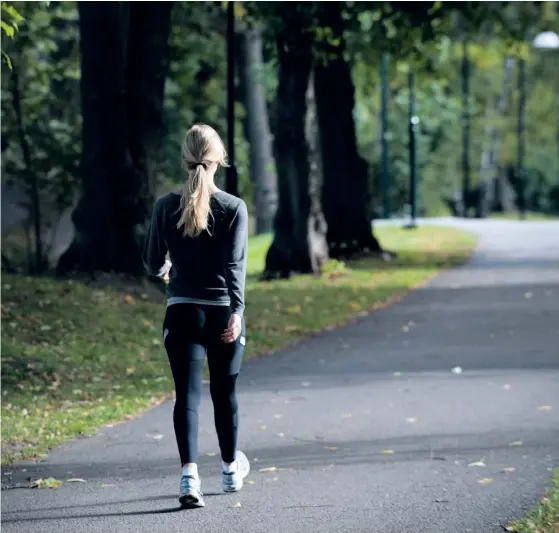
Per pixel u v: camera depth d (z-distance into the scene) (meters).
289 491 8.05
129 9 23.06
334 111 33.16
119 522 7.23
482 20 29.42
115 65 22.61
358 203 33.59
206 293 7.16
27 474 9.02
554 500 7.35
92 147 22.61
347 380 13.59
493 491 7.88
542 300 22.27
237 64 50.94
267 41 28.33
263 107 51.22
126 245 22.61
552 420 10.70
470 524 7.01
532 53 89.00
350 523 7.10
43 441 10.35
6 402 12.61
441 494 7.84
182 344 7.19
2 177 28.25
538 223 58.06
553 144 92.81
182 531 6.95
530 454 9.15
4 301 18.16
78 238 22.75
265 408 11.80
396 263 32.25
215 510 7.48
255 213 51.50
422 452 9.41
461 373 13.84
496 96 90.44
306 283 26.47
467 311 20.75
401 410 11.47
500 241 42.53
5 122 27.34
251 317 20.08
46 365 14.59
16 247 29.00
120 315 18.98
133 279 22.41
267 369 14.74
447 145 75.62
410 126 48.28
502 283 26.11
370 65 33.81
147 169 22.84
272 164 51.50
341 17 28.19
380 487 8.12
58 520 7.34
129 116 22.77
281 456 9.42
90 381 14.10
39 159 27.50
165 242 7.20
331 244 33.25
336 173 33.31
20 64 26.97
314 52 27.06
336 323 19.75
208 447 9.94
